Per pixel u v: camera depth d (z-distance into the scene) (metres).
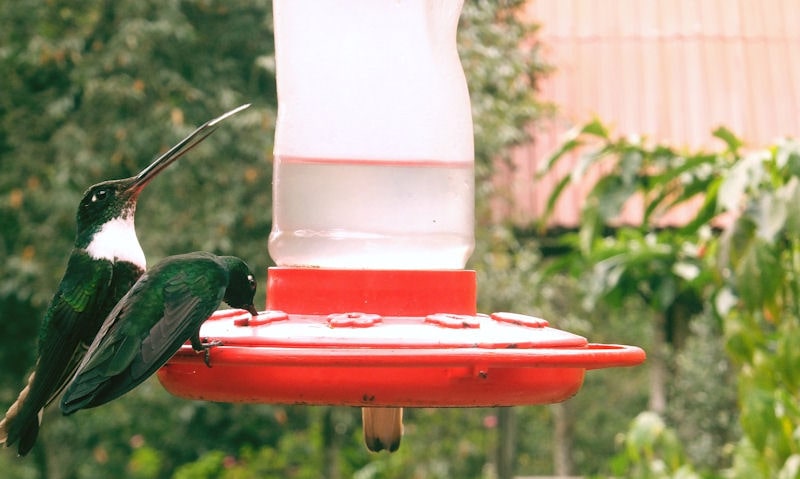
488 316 3.24
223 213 11.09
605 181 6.28
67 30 11.98
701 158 5.90
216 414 12.20
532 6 15.13
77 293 3.41
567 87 14.12
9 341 13.38
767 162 5.08
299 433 12.75
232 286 2.90
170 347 2.61
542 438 15.66
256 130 11.39
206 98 11.56
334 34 3.20
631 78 14.23
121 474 12.94
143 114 11.39
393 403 2.75
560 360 2.62
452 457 12.68
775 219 4.91
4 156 12.60
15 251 12.59
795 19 15.04
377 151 3.19
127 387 2.54
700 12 15.09
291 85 3.24
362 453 13.07
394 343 2.68
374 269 3.07
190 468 12.09
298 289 3.09
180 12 11.47
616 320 14.55
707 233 6.61
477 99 11.48
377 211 3.19
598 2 15.20
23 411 3.20
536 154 13.13
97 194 3.55
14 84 12.45
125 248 3.52
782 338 4.98
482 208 11.80
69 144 11.45
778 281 4.94
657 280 7.00
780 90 14.16
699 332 11.41
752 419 5.02
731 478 5.67
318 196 3.20
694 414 11.47
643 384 15.62
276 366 2.66
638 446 6.11
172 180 11.23
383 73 3.20
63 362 3.38
